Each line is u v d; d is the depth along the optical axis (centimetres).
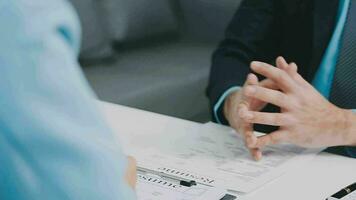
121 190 52
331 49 144
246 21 158
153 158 103
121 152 53
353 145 113
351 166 102
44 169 49
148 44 312
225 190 90
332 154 108
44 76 47
